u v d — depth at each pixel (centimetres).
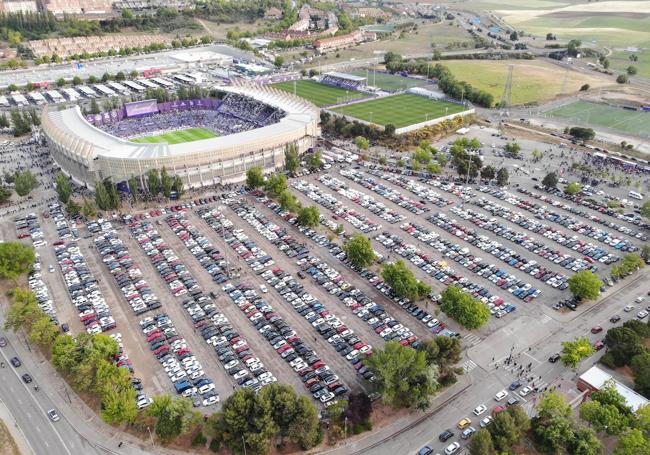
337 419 14550
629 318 18712
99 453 13825
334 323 18575
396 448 13912
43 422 14750
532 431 13988
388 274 19588
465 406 15188
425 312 19125
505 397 15388
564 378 16138
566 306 19438
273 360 17000
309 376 16150
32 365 16825
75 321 18712
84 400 15488
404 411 15062
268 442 13275
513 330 18250
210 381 16025
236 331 18262
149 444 14062
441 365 15500
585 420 14212
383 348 17362
